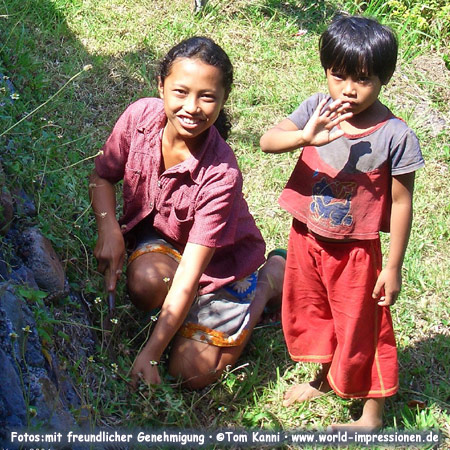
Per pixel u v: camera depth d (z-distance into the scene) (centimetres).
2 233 322
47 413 271
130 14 581
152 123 329
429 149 522
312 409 336
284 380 348
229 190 321
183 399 330
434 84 587
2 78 409
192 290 320
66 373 300
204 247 320
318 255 311
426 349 372
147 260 336
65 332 316
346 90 281
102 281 350
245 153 489
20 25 522
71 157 422
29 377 274
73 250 357
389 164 292
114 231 341
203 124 309
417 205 467
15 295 287
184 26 582
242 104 529
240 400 335
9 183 343
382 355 315
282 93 545
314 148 301
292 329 330
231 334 337
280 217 443
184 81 302
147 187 333
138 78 519
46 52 513
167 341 320
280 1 652
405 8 661
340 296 310
